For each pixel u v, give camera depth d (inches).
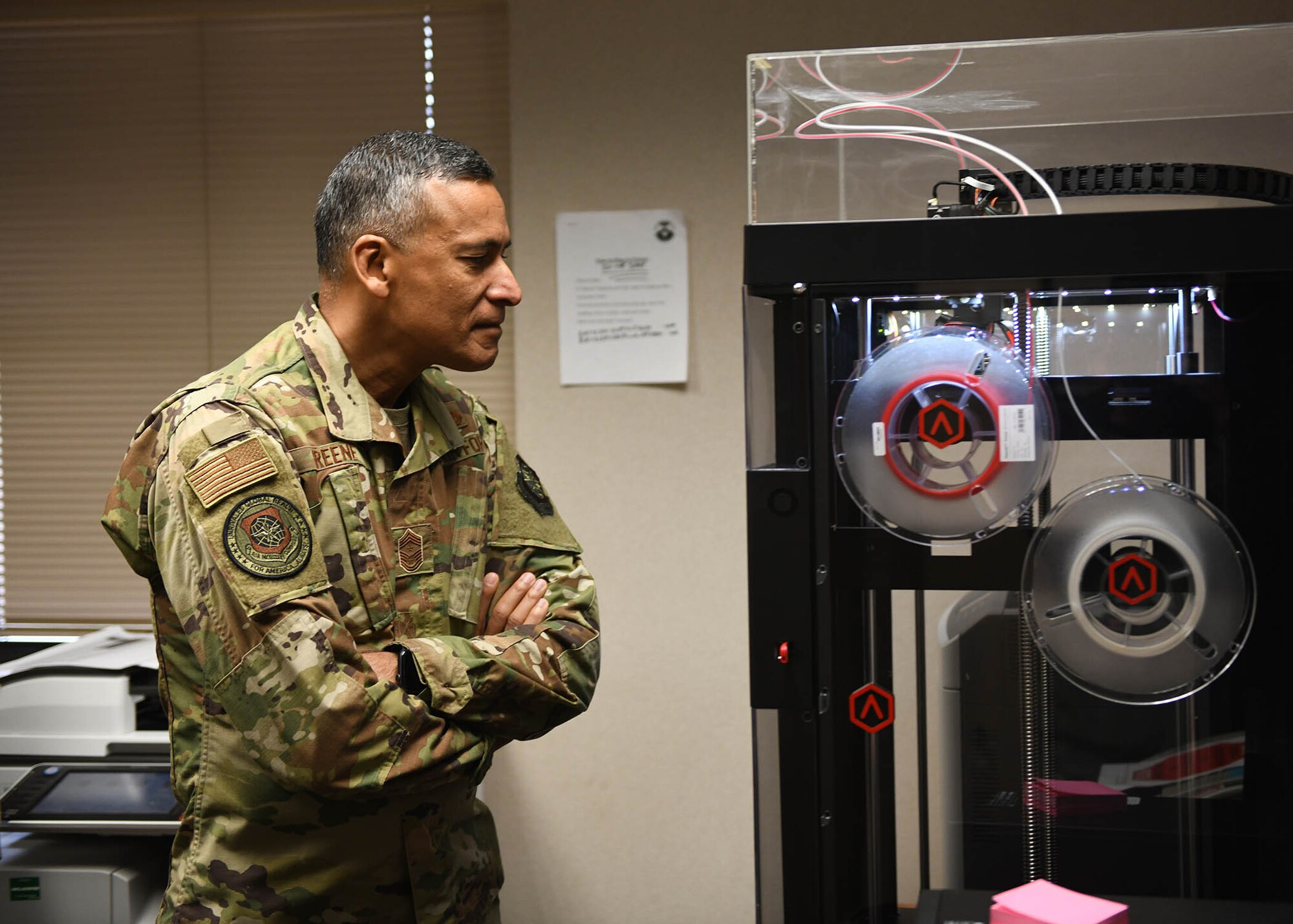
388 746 40.0
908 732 40.2
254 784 41.6
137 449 43.9
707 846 93.7
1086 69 40.6
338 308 45.1
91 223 99.7
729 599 92.9
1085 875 40.0
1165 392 38.8
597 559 93.7
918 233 38.2
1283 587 38.7
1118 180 40.3
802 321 39.5
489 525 49.6
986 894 39.9
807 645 39.8
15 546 100.0
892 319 39.9
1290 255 36.1
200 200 98.9
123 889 64.6
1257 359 38.5
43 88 99.7
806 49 89.5
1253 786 39.3
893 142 41.5
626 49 91.3
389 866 43.4
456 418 48.9
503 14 95.7
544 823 95.0
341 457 43.4
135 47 98.9
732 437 92.2
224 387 43.0
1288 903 39.2
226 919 41.6
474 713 43.0
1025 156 40.9
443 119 96.9
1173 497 38.7
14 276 100.3
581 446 93.4
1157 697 39.3
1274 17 83.4
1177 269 36.7
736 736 93.2
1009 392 39.2
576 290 92.6
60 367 100.0
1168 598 38.9
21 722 68.3
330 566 42.6
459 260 43.2
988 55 40.9
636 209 92.0
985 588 39.6
